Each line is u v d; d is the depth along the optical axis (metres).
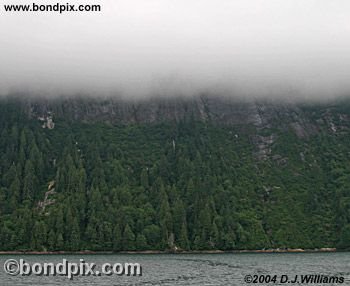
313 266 195.88
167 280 152.88
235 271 176.88
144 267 190.12
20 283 145.75
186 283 147.00
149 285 142.75
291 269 184.62
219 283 147.25
